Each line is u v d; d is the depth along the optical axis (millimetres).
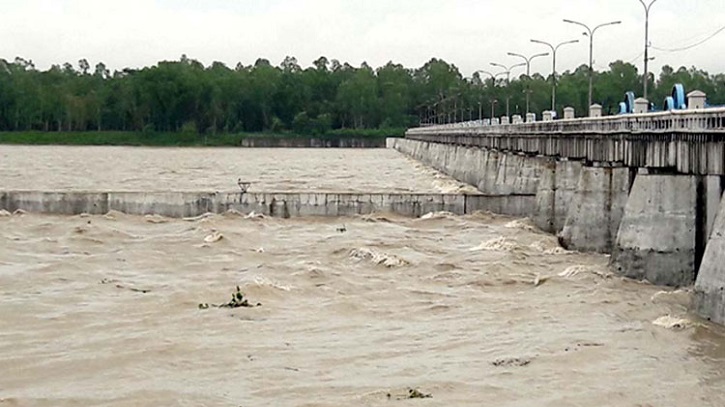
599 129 50906
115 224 59812
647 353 28828
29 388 25922
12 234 54969
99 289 39125
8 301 36406
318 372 27016
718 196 38906
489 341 30531
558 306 36031
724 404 24094
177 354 28969
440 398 24438
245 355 28859
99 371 27375
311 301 37188
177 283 40562
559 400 24219
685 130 38594
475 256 49062
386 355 28859
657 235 40281
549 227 61969
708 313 32719
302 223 62688
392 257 46750
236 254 48875
